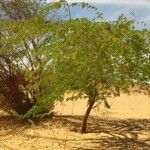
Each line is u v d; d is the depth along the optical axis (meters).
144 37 11.18
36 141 11.69
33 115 12.82
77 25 10.55
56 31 11.00
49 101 11.34
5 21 13.76
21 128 13.12
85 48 10.41
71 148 10.92
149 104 19.23
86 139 11.78
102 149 10.78
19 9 14.38
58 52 10.68
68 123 13.66
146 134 12.36
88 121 14.17
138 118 15.23
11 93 14.23
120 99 20.88
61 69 10.64
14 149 11.02
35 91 13.84
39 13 13.05
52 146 11.16
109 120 14.58
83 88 10.77
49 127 13.14
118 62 10.67
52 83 11.20
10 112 14.59
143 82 11.72
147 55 11.22
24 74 13.70
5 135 12.41
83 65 10.23
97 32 10.40
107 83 10.82
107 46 10.29
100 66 10.39
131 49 10.71
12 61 13.77
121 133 12.45
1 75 14.05
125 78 10.82
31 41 13.26
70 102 19.39
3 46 13.14
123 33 10.90
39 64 12.38
